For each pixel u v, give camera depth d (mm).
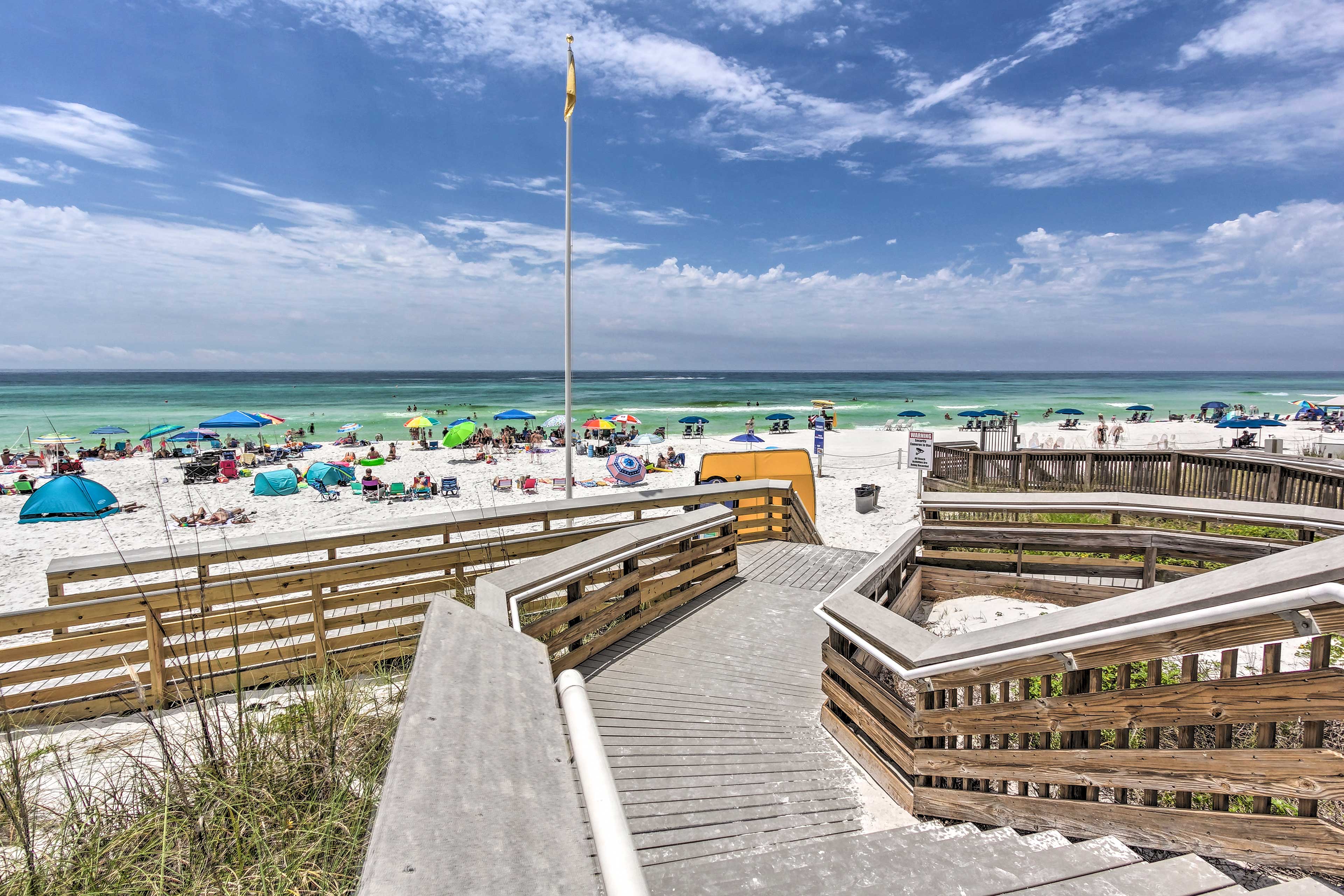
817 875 2289
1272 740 1950
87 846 2135
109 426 29281
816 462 27141
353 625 4641
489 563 5121
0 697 3779
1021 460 13203
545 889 1011
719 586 6387
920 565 6422
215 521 15781
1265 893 1732
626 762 3396
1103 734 3693
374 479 19453
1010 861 2320
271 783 2354
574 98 9578
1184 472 11117
